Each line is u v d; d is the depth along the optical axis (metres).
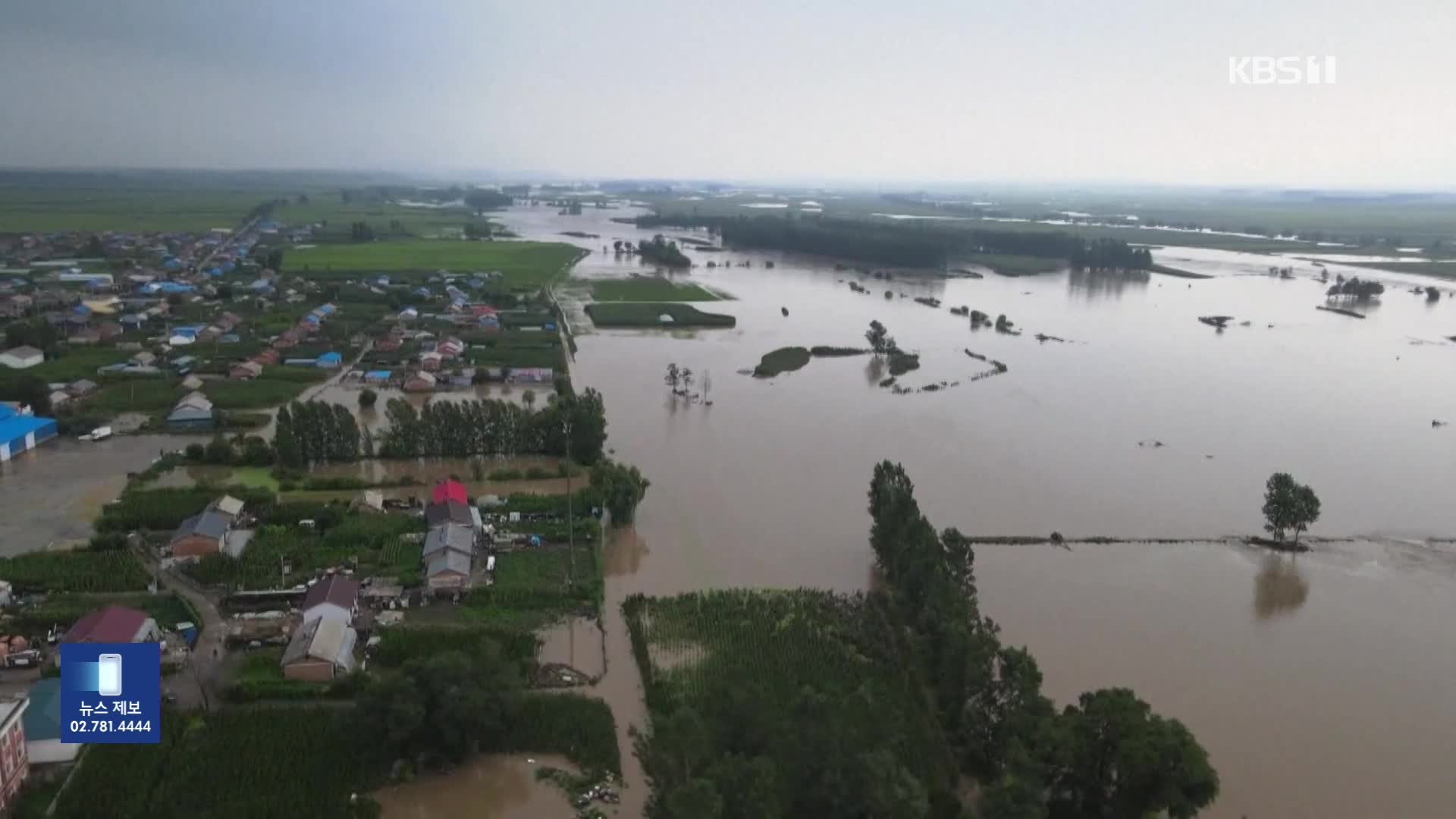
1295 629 70.38
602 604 71.31
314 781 49.97
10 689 56.97
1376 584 78.31
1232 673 64.12
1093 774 47.81
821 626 68.12
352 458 101.81
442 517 80.00
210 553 74.62
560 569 76.00
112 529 79.94
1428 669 65.38
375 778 50.69
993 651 55.78
